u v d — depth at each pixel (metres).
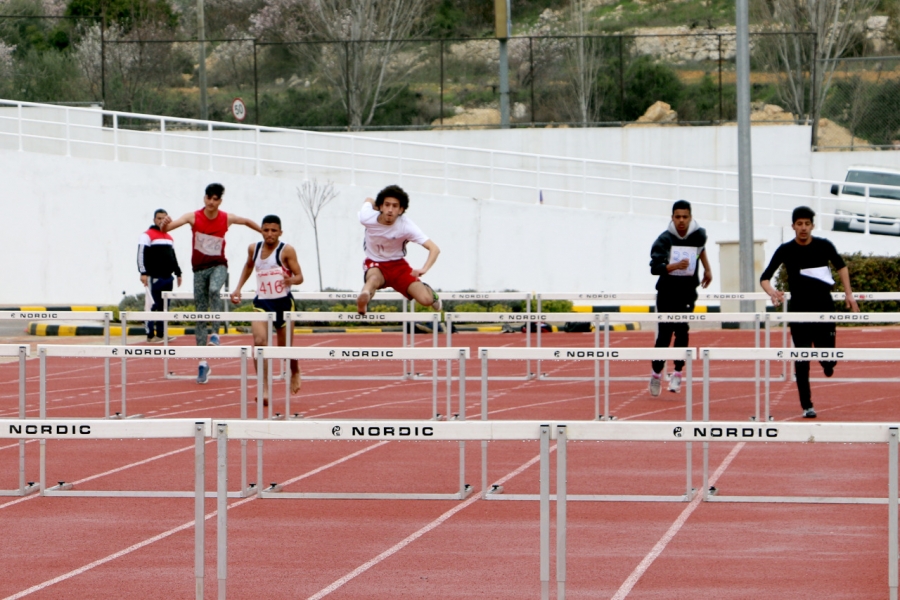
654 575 18.66
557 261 81.75
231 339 61.44
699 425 15.95
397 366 51.47
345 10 133.75
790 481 25.84
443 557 19.91
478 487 25.61
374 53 128.50
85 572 19.16
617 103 128.62
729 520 22.41
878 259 70.75
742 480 26.03
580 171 100.62
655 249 37.88
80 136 96.88
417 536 21.38
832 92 123.69
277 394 41.78
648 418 34.78
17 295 82.94
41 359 29.34
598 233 81.44
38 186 82.81
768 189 100.69
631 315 38.53
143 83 132.25
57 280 82.94
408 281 31.09
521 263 82.00
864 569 18.86
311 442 31.89
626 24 152.12
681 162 100.31
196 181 82.62
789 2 122.44
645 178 100.31
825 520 22.38
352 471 27.61
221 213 40.91
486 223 82.12
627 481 26.08
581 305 78.81
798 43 118.94
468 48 140.75
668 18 152.88
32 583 18.52
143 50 136.12
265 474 27.28
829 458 28.67
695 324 70.25
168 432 16.42
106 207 82.81
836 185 95.50
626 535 21.30
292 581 18.56
